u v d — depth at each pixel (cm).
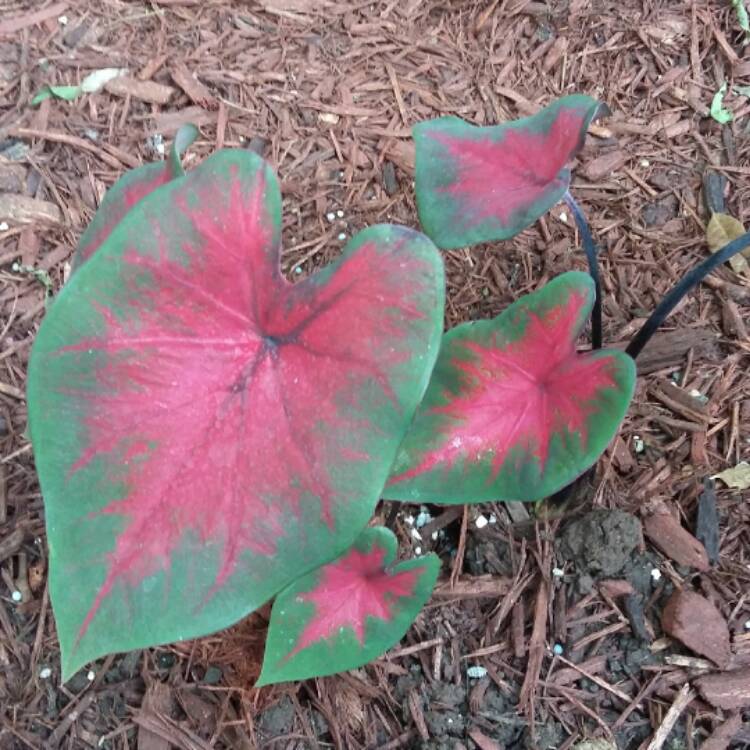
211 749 45
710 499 51
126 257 30
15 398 53
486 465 39
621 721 47
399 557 50
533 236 61
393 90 66
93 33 67
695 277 45
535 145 41
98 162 62
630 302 58
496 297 58
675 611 48
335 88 66
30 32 66
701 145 65
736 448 53
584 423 38
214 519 30
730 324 57
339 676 47
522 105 66
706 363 56
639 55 69
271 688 46
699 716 47
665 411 55
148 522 30
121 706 46
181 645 47
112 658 47
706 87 68
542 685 47
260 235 31
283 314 32
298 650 40
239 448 31
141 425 30
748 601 49
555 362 40
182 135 38
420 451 40
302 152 63
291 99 65
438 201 41
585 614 49
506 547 51
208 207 31
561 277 40
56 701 46
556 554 50
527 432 40
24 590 48
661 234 61
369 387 30
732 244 44
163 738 45
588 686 48
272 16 69
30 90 64
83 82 64
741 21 70
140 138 63
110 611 29
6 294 56
